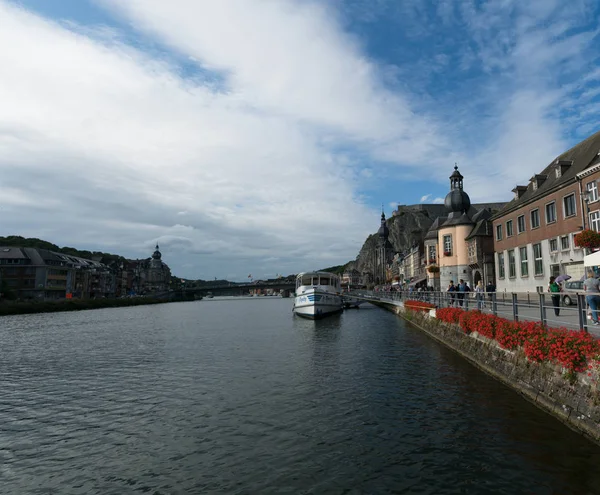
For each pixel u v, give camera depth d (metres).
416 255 98.88
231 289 163.75
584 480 7.21
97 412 12.95
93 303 92.56
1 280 87.19
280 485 7.76
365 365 18.48
